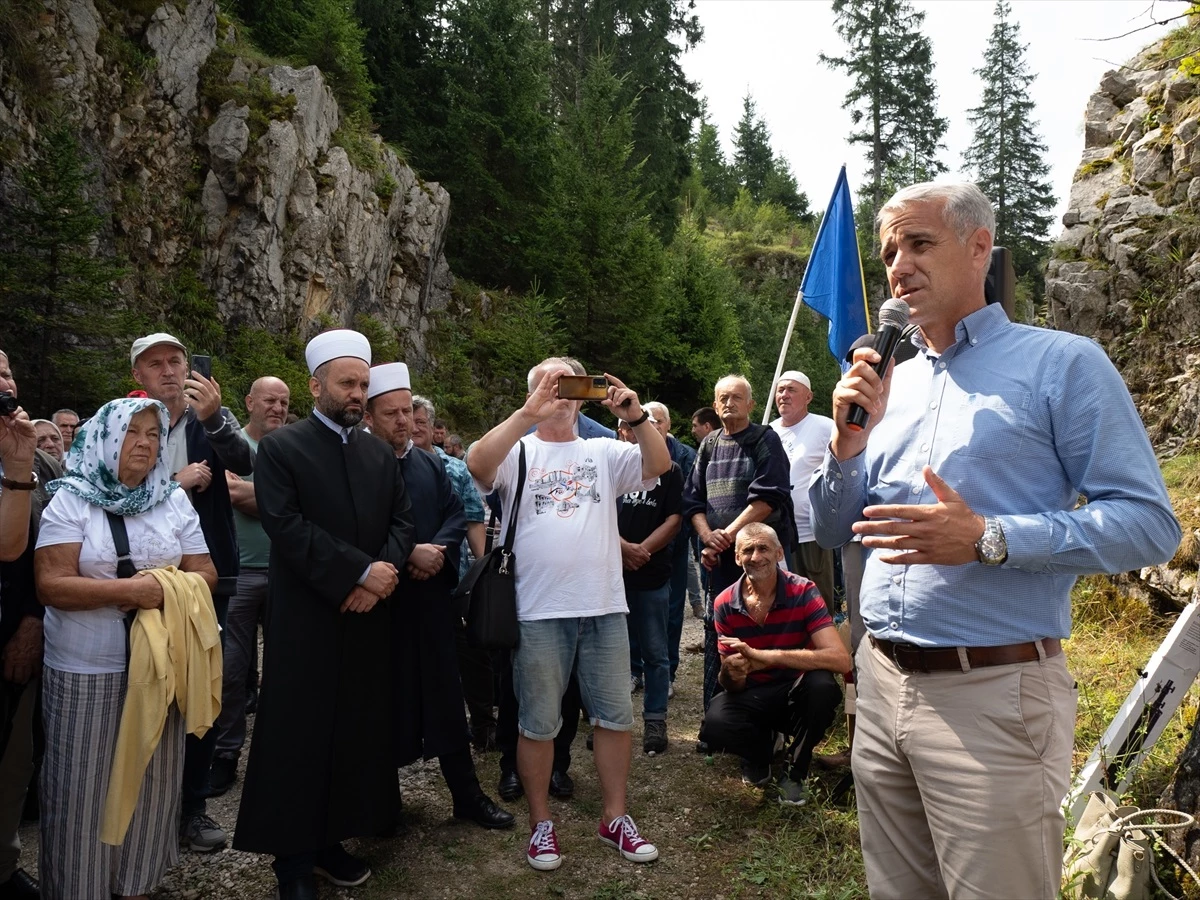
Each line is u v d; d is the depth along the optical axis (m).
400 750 3.76
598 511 3.74
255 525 4.67
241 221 13.82
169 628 2.97
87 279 9.84
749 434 4.82
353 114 17.16
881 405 2.21
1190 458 6.70
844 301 6.29
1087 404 1.89
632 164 31.58
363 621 3.44
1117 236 8.26
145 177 12.96
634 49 33.34
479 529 4.84
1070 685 1.97
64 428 6.37
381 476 3.61
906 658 2.02
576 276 20.02
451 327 18.53
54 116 11.20
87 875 2.89
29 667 3.21
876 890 2.18
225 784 4.40
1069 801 3.36
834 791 4.13
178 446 4.10
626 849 3.67
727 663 4.12
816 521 2.33
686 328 22.44
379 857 3.71
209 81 14.11
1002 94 48.12
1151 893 2.90
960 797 1.91
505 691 4.32
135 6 13.30
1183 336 7.55
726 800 4.22
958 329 2.09
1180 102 8.50
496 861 3.67
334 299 15.07
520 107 21.52
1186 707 3.90
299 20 17.08
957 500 1.80
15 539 3.02
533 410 3.47
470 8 21.56
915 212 2.09
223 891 3.44
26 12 11.52
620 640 3.74
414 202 17.56
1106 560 1.79
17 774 3.28
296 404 13.12
